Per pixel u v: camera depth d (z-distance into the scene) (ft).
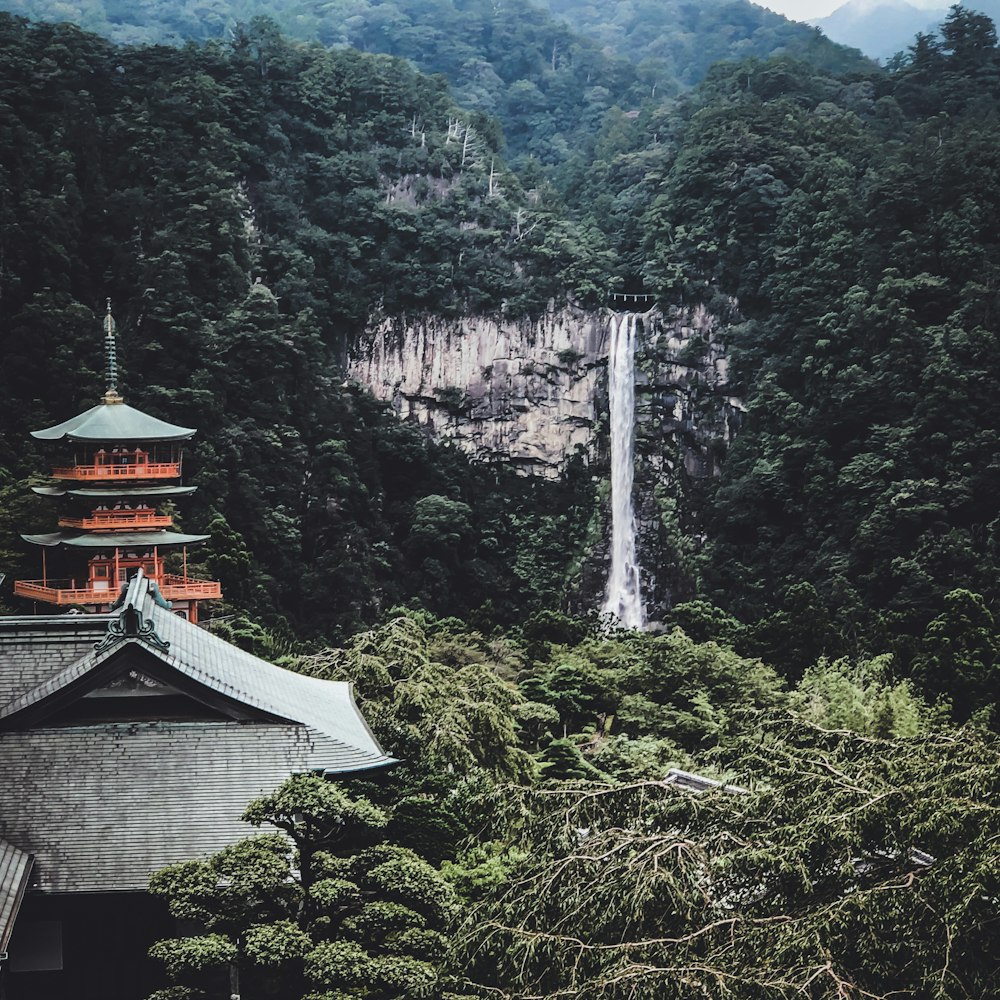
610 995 115.34
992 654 377.50
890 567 546.26
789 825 126.82
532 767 238.07
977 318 606.55
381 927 131.34
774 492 622.13
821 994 112.78
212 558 434.30
